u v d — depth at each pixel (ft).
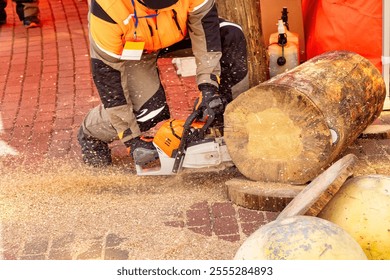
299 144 16.56
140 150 18.07
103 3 15.92
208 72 17.13
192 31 17.22
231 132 17.13
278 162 16.89
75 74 29.01
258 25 20.43
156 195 17.89
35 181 19.15
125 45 16.42
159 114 18.75
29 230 16.61
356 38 22.17
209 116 16.87
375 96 18.54
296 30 23.93
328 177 14.21
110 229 16.39
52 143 22.00
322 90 16.56
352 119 17.26
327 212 13.73
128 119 17.93
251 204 16.75
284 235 12.05
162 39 16.90
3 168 20.24
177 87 25.79
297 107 16.29
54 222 16.89
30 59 31.71
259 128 16.78
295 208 14.06
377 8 21.75
